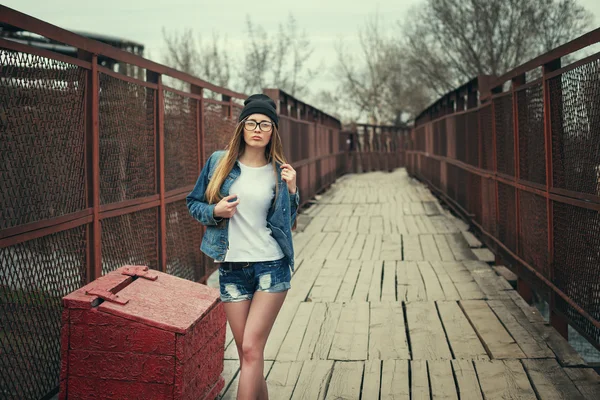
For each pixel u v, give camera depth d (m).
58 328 3.19
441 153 14.87
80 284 3.44
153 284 3.34
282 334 5.00
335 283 6.81
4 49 2.69
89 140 3.55
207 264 6.44
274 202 3.00
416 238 9.80
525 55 22.41
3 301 2.71
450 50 26.20
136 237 4.36
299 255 8.57
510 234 6.71
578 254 4.24
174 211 5.32
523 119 5.88
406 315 5.55
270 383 3.99
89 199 3.56
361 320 5.36
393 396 3.76
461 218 11.81
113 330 2.90
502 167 7.12
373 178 25.17
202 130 6.19
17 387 2.80
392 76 40.41
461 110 11.58
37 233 2.92
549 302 5.04
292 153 11.73
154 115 4.80
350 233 10.51
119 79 4.05
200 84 6.04
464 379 3.96
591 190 3.92
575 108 4.21
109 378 2.92
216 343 3.51
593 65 3.78
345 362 4.36
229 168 2.99
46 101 3.07
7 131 2.72
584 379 3.93
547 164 4.89
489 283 6.63
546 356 4.33
